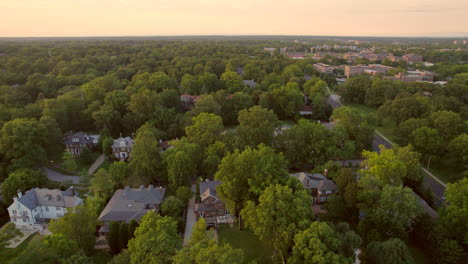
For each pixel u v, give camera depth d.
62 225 58.94
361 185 69.00
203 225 54.81
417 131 101.31
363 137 105.81
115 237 62.25
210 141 97.12
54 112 118.31
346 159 102.25
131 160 94.12
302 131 98.69
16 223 72.12
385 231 63.03
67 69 191.50
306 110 153.38
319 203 78.50
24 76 179.00
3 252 51.00
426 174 97.19
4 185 77.00
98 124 123.25
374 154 77.62
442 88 160.75
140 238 49.78
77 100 131.50
